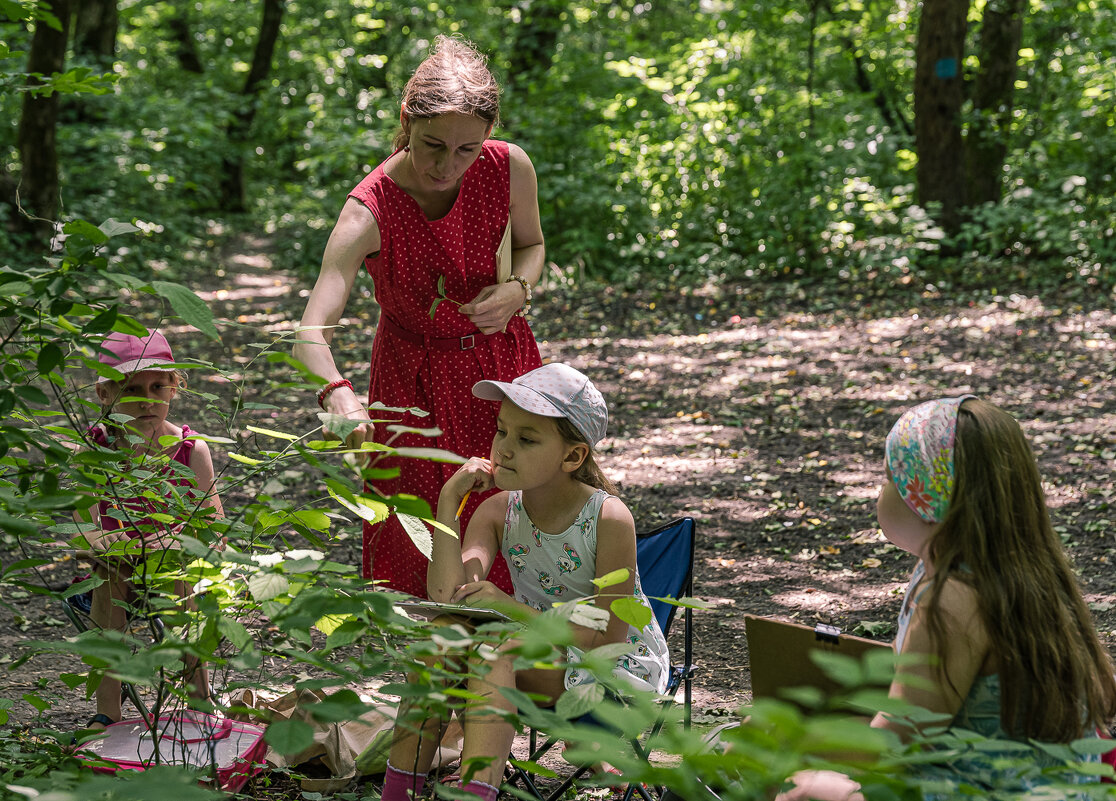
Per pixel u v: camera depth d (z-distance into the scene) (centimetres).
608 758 132
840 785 184
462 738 330
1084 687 202
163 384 308
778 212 1351
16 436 187
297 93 2384
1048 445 729
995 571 200
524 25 1725
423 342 329
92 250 186
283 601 181
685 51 1599
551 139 1507
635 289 1324
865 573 551
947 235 1345
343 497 194
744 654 454
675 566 307
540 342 1122
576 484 291
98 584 212
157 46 2519
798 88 1591
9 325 205
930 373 927
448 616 256
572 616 181
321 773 317
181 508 220
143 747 289
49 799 137
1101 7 1490
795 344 1056
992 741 148
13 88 269
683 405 892
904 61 1755
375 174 319
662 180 1475
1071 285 1172
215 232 1995
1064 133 1359
